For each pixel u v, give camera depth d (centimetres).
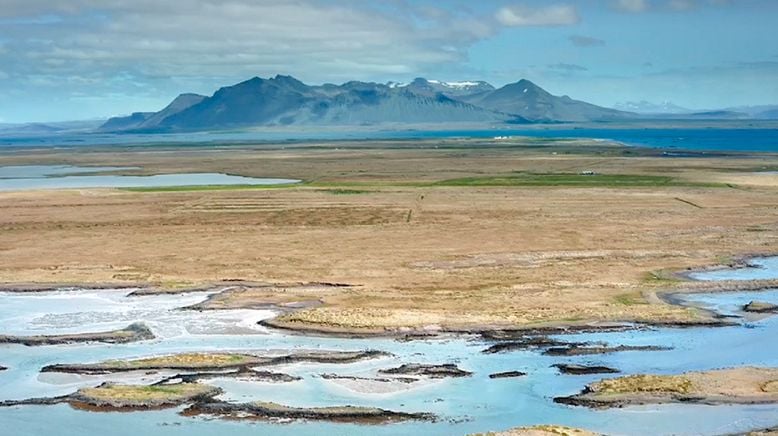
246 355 5772
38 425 4647
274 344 6131
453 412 4775
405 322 6538
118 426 4625
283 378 5356
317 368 5562
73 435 4509
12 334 6412
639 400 4881
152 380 5356
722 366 5556
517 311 6875
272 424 4619
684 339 6209
